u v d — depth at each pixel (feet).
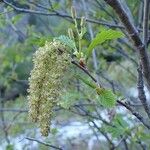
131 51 16.57
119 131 11.69
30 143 18.13
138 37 6.89
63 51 6.46
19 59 20.13
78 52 6.92
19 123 18.54
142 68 7.27
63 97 6.68
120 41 15.34
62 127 19.92
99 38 6.58
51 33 17.02
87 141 19.93
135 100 15.52
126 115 14.05
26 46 19.71
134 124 13.09
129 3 13.62
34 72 6.35
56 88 6.28
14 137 18.89
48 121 6.22
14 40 21.48
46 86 6.27
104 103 6.58
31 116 6.29
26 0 12.98
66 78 6.77
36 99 6.26
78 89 12.14
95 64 14.12
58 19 19.52
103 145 16.60
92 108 15.21
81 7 15.75
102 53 17.06
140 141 12.41
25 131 18.79
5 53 20.89
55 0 15.75
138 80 7.62
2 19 14.69
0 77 21.12
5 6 13.14
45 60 6.35
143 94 7.61
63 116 19.34
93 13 15.21
